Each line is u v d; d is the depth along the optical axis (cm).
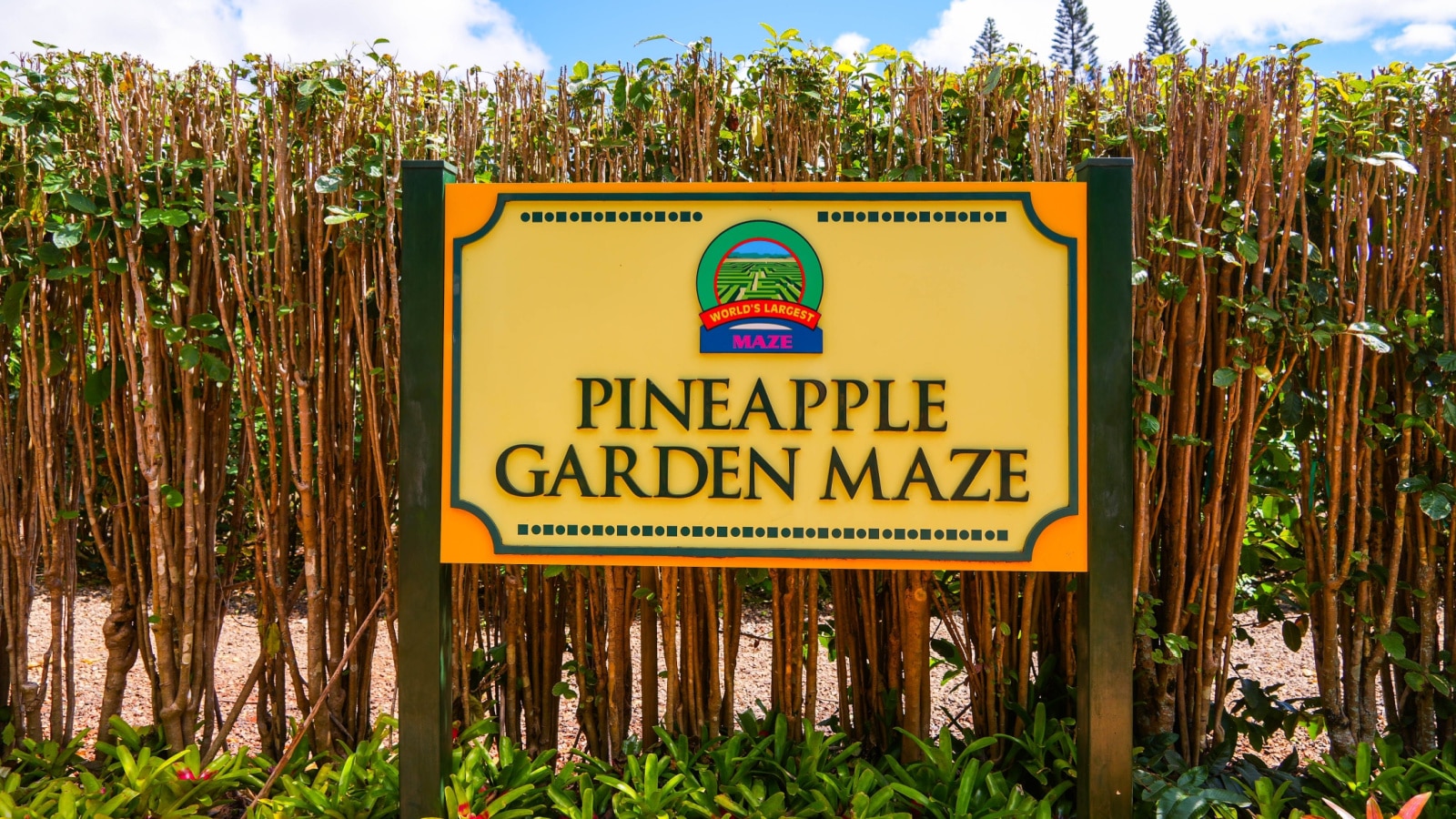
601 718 300
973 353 236
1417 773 260
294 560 474
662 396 240
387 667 418
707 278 240
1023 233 236
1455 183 274
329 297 291
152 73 281
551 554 240
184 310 286
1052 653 301
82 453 286
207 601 298
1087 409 234
